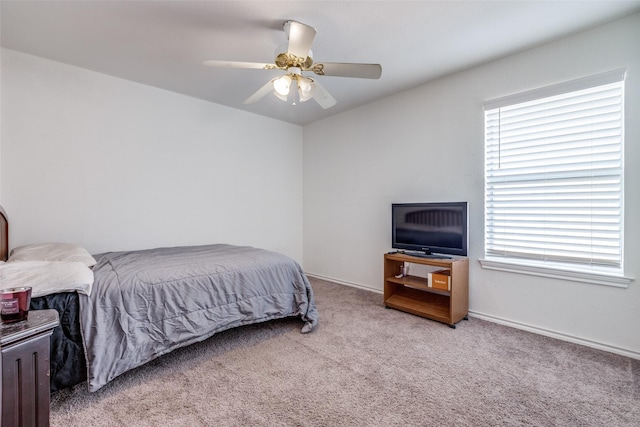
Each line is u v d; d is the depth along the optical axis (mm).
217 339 2334
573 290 2285
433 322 2688
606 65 2113
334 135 4234
